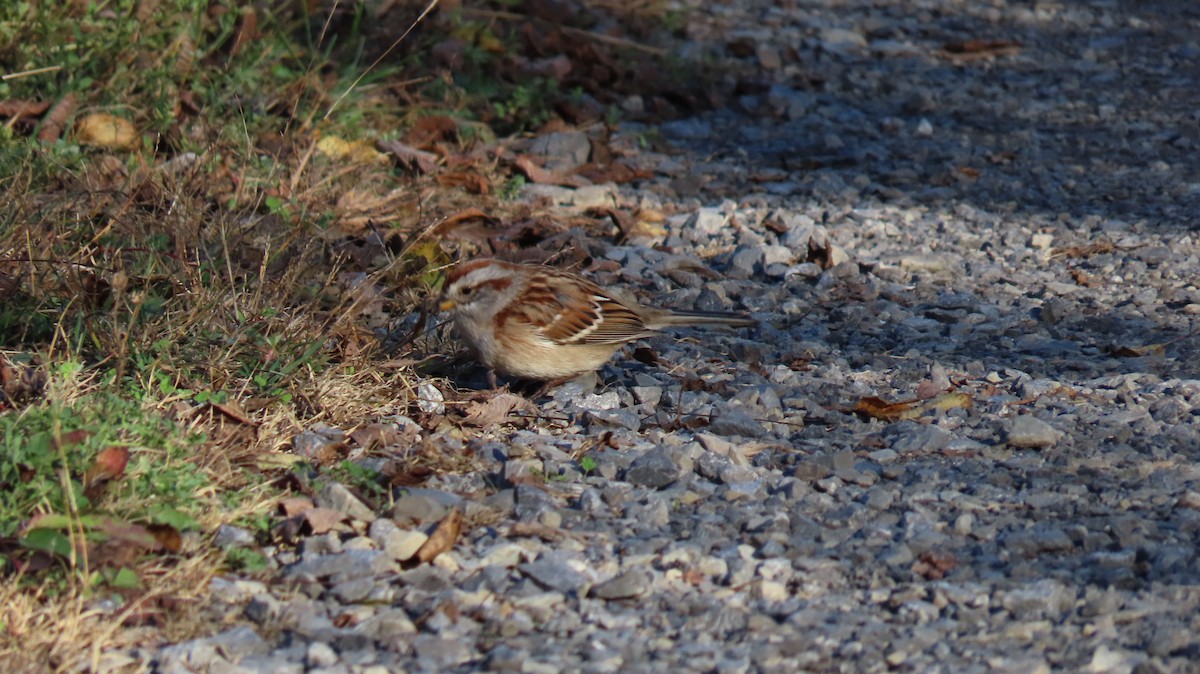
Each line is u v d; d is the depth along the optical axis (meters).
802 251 14.28
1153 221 15.41
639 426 10.05
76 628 6.85
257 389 9.77
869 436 9.90
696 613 7.45
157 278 10.57
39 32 14.91
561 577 7.72
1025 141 18.59
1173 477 9.09
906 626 7.32
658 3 23.36
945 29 24.94
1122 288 13.44
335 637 7.09
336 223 13.20
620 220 14.68
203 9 15.84
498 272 10.19
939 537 8.30
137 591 7.31
